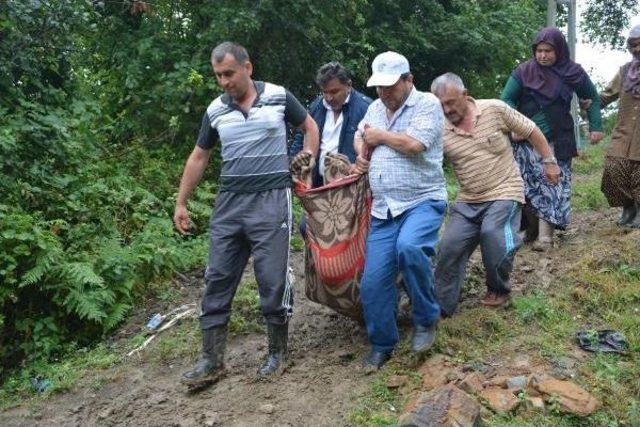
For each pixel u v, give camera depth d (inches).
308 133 167.8
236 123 159.5
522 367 158.4
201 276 245.9
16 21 246.8
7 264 205.6
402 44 491.2
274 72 363.6
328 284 170.9
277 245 161.9
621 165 246.1
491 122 181.8
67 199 246.1
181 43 345.4
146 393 173.0
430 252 158.7
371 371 163.8
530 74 237.1
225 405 159.8
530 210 239.9
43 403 176.9
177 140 344.5
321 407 154.4
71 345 204.8
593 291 193.6
